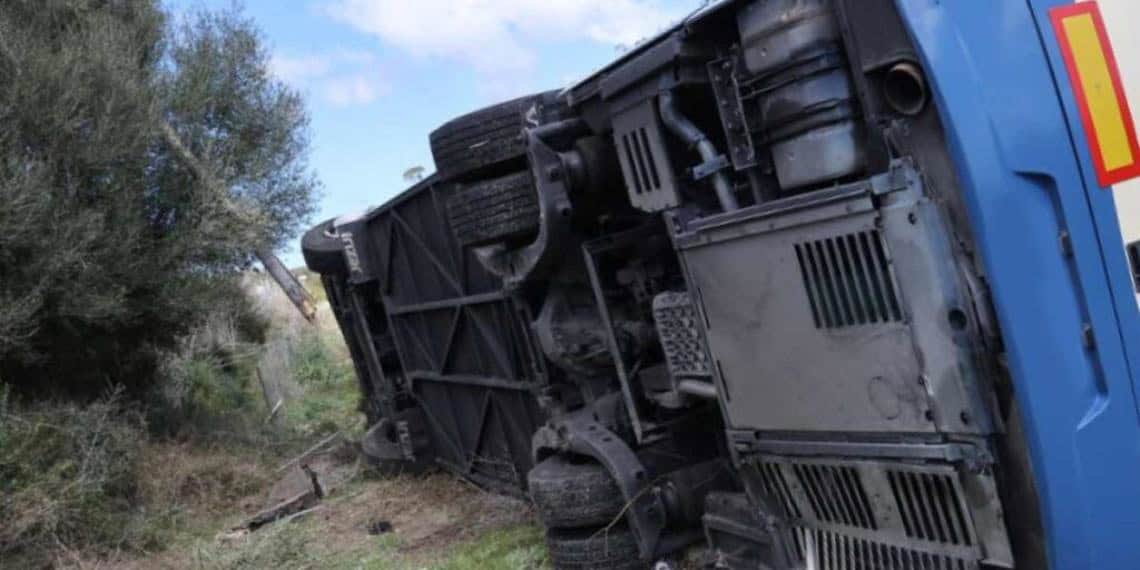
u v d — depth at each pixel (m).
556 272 4.82
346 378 15.84
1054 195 2.71
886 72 2.80
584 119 4.12
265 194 11.05
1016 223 2.65
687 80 3.34
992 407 2.68
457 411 7.47
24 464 6.85
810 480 3.29
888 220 2.73
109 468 7.66
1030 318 2.64
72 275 8.16
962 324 2.65
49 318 8.30
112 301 8.29
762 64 3.09
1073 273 2.71
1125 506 2.73
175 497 7.99
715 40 3.32
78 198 8.43
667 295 3.91
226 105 10.71
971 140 2.62
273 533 6.64
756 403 3.35
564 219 4.25
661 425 4.46
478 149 4.56
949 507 2.84
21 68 8.04
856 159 2.95
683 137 3.37
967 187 2.63
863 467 3.04
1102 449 2.71
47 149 8.13
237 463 8.93
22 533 6.70
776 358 3.21
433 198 6.54
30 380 8.62
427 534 6.41
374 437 8.61
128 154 8.63
